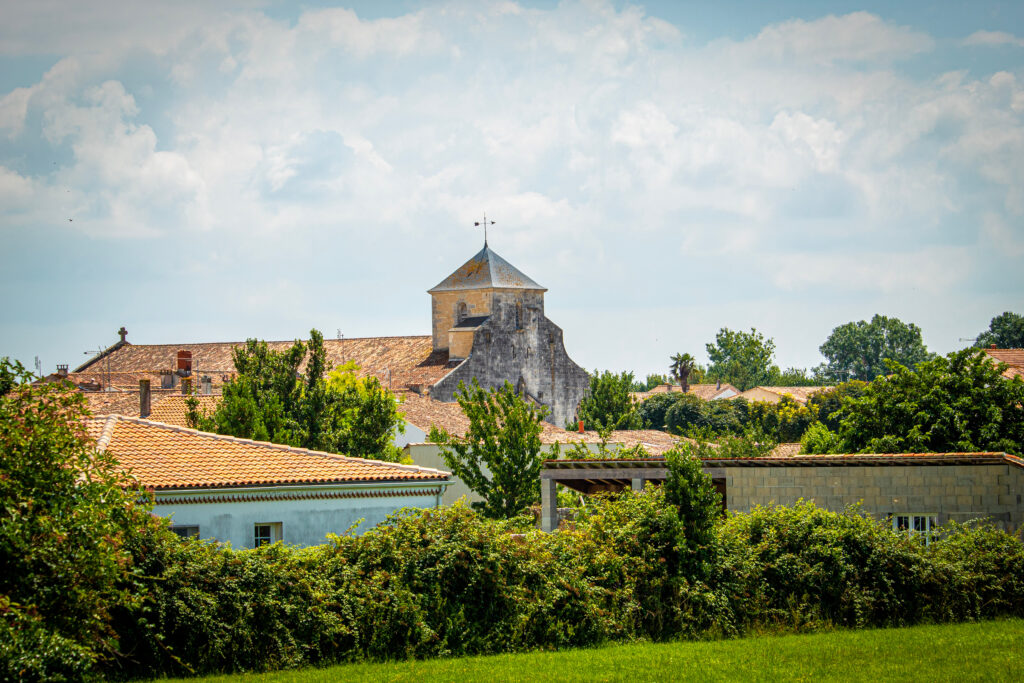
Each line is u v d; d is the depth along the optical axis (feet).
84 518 96.94
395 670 108.06
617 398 508.94
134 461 152.46
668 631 126.72
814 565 131.75
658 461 164.35
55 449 99.40
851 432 229.45
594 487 200.03
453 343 480.23
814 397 603.26
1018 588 133.49
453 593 119.96
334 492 157.79
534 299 504.43
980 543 136.15
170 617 106.52
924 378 224.74
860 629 128.67
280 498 153.79
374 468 165.78
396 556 118.83
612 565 126.82
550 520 169.68
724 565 129.80
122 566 101.24
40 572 95.35
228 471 153.48
